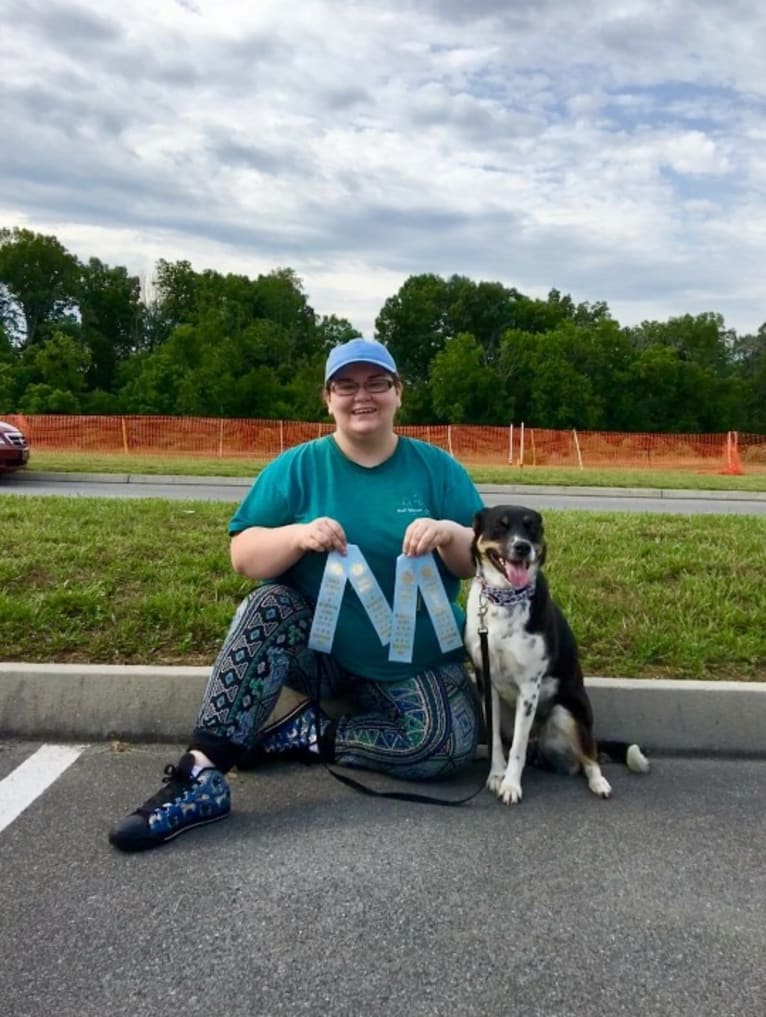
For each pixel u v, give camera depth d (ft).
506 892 7.84
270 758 10.79
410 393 169.17
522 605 10.05
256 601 9.73
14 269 188.34
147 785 9.98
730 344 200.54
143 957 6.73
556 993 6.44
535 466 82.12
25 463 48.03
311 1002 6.26
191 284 213.25
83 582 15.07
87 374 194.29
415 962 6.76
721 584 16.15
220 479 50.96
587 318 208.03
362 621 10.22
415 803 9.77
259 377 156.97
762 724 11.57
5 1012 6.07
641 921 7.43
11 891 7.64
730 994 6.48
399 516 10.52
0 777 10.14
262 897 7.63
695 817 9.57
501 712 11.24
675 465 89.45
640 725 11.68
